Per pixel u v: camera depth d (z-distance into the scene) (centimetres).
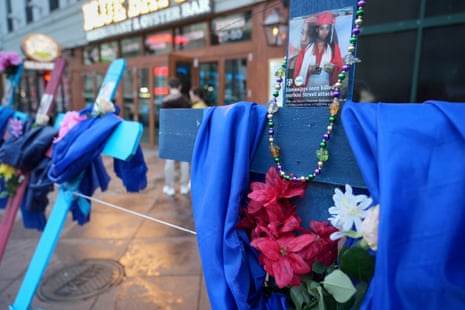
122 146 133
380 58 336
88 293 216
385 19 327
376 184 61
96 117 152
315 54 76
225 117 85
